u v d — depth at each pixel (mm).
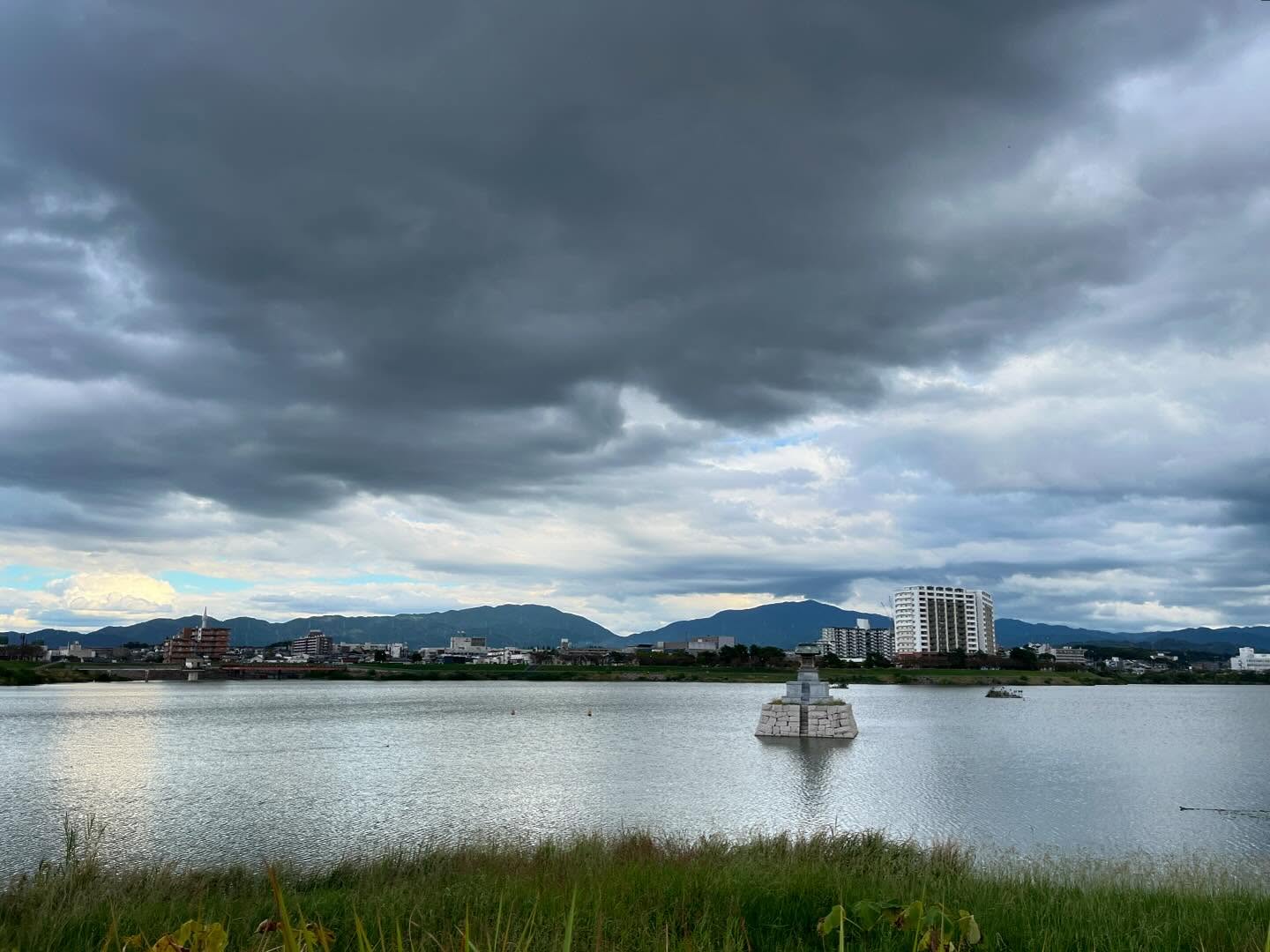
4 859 40031
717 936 13523
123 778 70000
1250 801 59719
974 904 16422
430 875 23891
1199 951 13750
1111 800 59719
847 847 29156
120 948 10438
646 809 55156
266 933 13086
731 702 196000
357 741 101750
